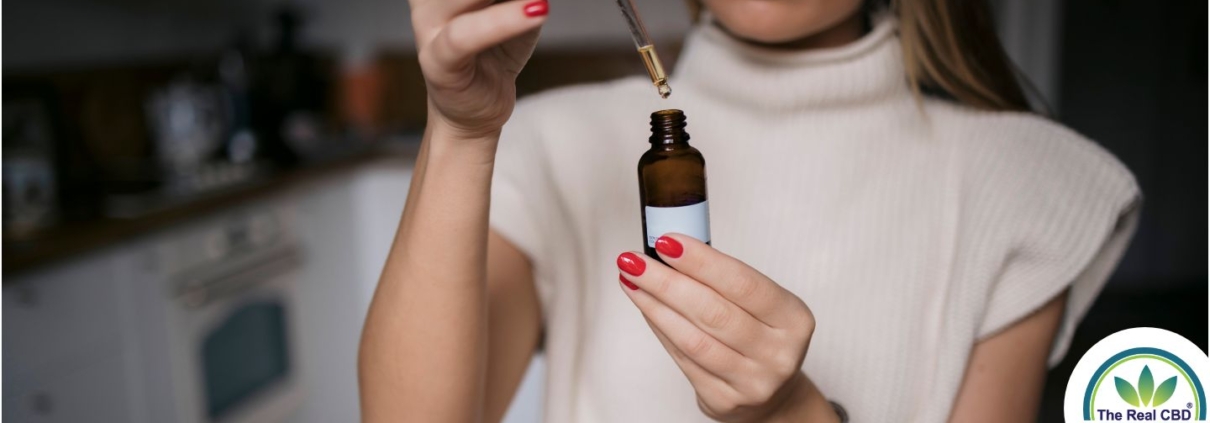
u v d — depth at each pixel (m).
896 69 0.90
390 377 0.73
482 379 0.76
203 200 2.17
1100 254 0.91
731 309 0.62
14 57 2.30
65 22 2.47
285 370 2.49
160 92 2.79
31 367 1.75
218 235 2.22
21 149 2.19
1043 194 0.87
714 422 0.87
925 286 0.88
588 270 0.93
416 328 0.71
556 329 0.92
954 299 0.86
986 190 0.88
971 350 0.87
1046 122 0.93
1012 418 0.87
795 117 0.91
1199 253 3.99
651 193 0.65
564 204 0.94
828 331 0.89
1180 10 3.82
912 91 0.94
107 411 1.94
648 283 0.62
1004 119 0.92
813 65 0.89
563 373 0.91
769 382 0.64
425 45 0.58
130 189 2.26
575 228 0.94
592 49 3.16
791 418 0.71
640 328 0.89
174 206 2.11
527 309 0.92
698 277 0.62
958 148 0.90
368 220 2.85
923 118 0.91
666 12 3.03
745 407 0.66
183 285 2.12
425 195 0.69
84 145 2.53
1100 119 3.95
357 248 2.82
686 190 0.64
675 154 0.64
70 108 2.48
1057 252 0.86
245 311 2.34
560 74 3.19
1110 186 0.89
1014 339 0.88
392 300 0.72
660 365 0.88
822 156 0.90
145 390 2.03
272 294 2.40
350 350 2.80
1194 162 3.92
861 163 0.90
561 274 0.92
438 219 0.68
